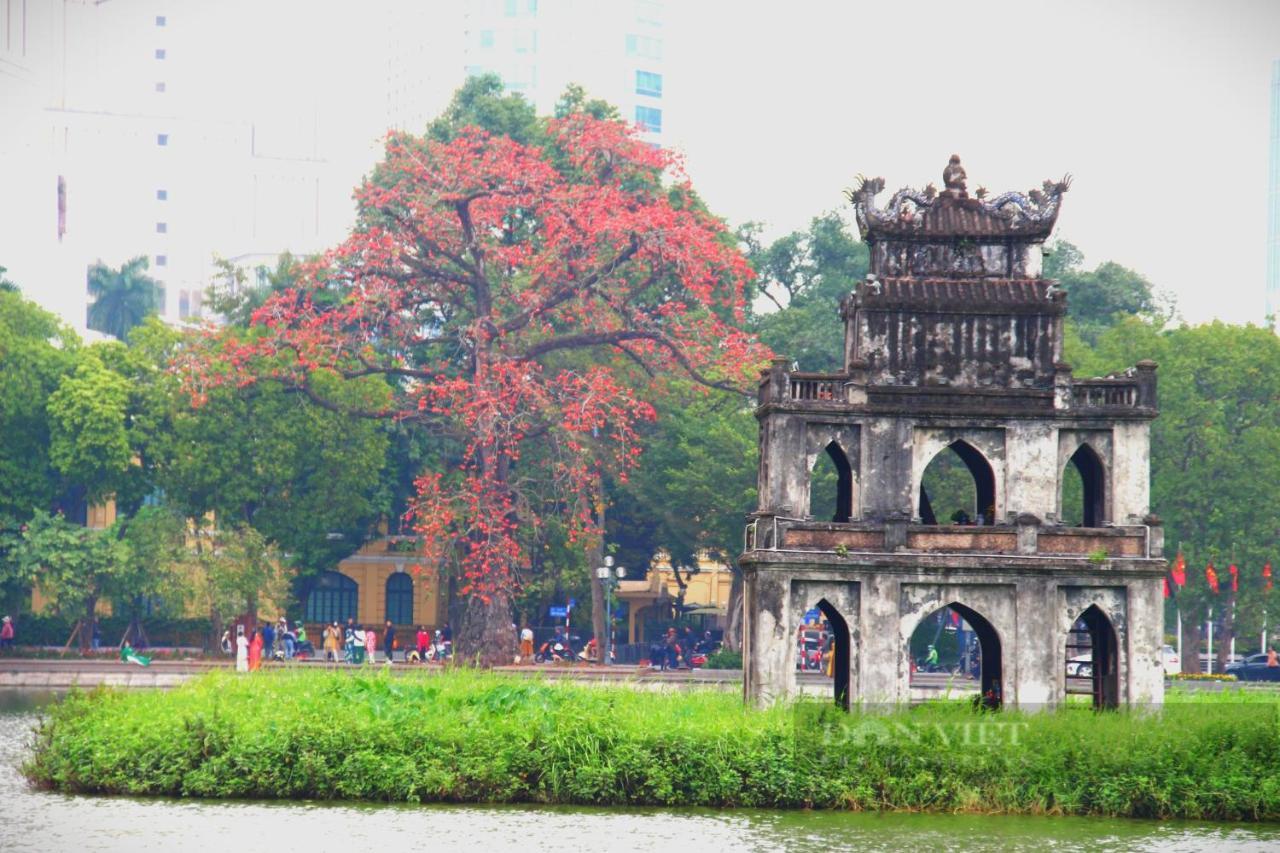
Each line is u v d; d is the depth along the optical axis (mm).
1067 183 57062
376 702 51156
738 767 46812
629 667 94375
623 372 105000
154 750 48125
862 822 44750
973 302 56344
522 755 46844
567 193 98062
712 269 102438
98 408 104500
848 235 133125
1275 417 99375
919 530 55125
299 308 100625
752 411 104750
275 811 45125
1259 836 43812
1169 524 97062
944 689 75438
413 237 98562
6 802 46219
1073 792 46625
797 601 54719
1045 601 54781
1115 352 100312
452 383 93938
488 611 95375
